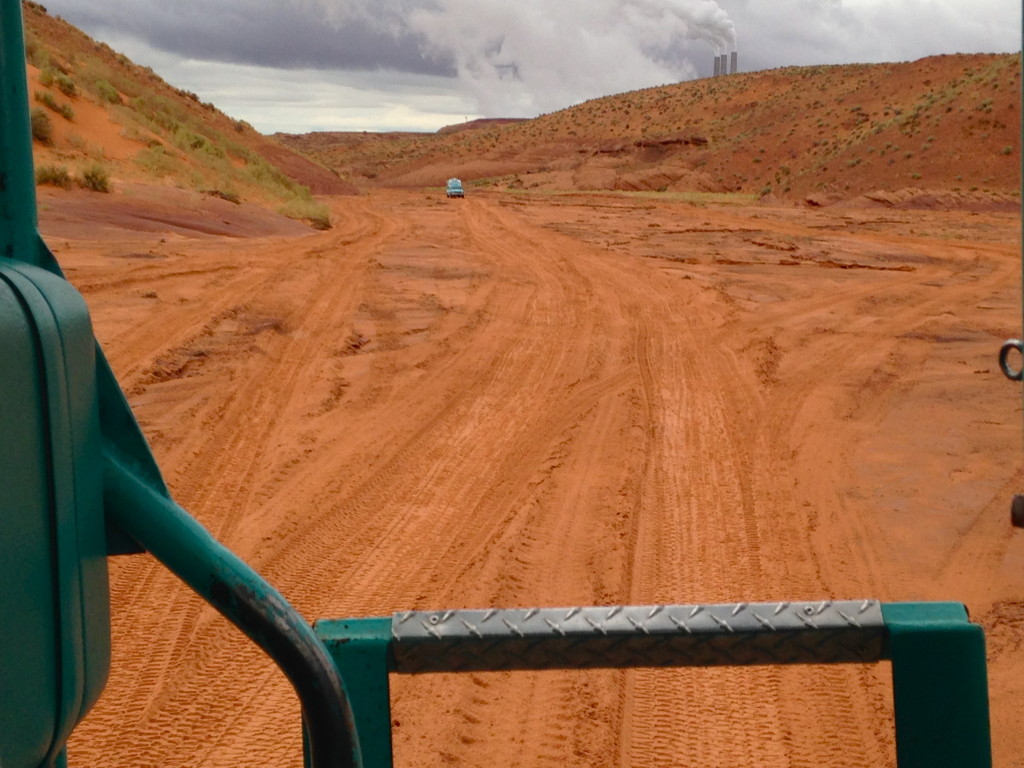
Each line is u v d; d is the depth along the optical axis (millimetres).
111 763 4793
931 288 24438
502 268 26391
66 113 38344
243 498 8734
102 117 41094
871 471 10055
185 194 34250
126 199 31062
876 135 87938
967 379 14383
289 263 23984
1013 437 11273
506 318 18906
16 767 1066
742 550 7855
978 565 7598
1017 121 78938
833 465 10250
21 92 1330
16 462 1080
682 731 5227
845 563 7609
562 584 7094
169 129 49281
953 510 8875
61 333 1206
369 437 10844
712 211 56938
